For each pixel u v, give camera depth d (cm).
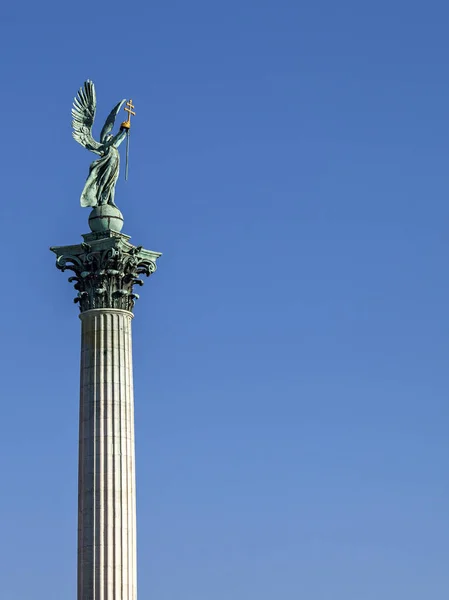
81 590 6962
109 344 7275
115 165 7650
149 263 7594
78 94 7769
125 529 7025
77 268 7438
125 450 7144
